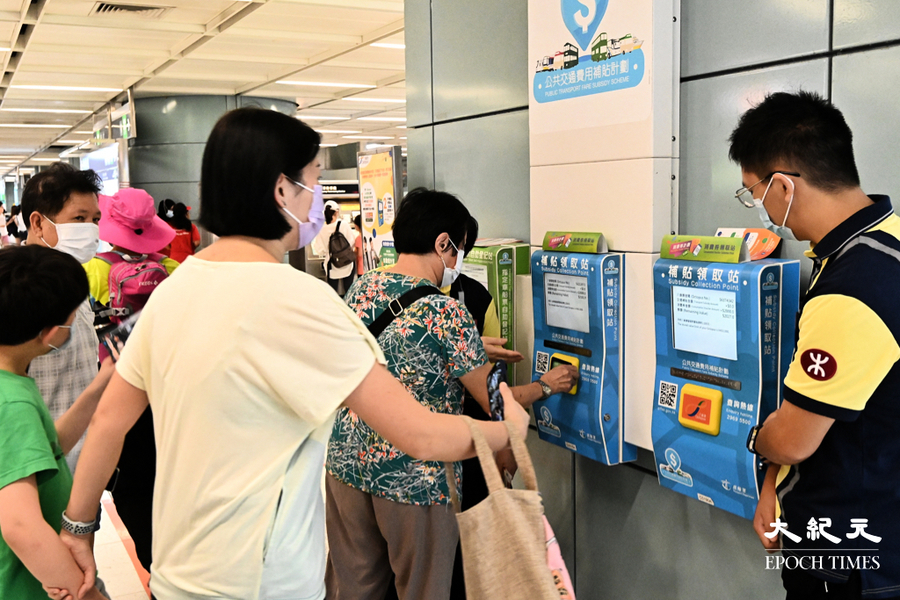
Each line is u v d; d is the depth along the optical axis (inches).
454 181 120.0
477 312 95.6
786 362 67.3
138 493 104.0
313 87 492.7
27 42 323.6
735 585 77.5
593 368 82.6
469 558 45.8
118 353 67.9
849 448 53.2
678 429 72.8
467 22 112.6
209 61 386.9
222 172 46.6
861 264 50.4
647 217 77.9
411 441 45.5
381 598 83.6
